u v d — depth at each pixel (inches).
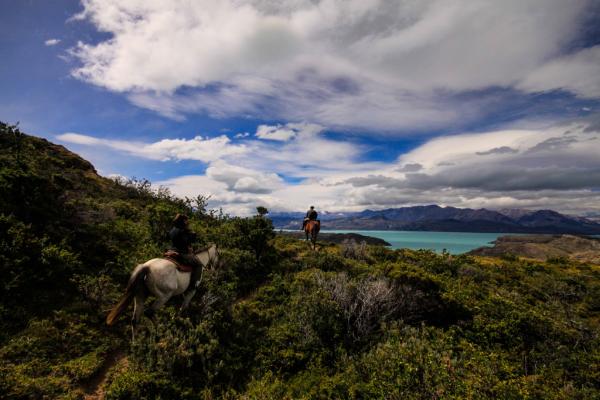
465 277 569.6
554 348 307.7
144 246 450.3
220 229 611.8
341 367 260.8
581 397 217.5
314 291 369.4
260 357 283.7
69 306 307.9
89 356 255.8
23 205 388.8
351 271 504.7
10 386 208.1
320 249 690.8
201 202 788.6
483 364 230.4
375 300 339.9
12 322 271.7
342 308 336.8
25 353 245.0
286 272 498.9
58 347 259.6
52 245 358.0
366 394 213.0
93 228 455.8
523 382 211.5
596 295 585.6
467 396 184.5
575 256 1494.8
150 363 246.5
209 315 313.4
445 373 201.3
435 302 370.9
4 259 304.3
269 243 661.3
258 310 369.7
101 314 310.0
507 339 319.0
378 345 266.5
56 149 908.0
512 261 922.1
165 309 329.1
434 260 644.7
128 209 646.5
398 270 409.7
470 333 322.0
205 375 255.4
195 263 319.3
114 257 416.8
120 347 281.0
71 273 349.7
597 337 331.3
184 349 266.7
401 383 201.2
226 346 297.4
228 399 233.0
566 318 410.0
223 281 417.1
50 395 212.7
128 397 216.4
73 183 662.5
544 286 636.7
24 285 307.9
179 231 312.7
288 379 257.3
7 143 670.5
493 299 398.6
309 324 314.5
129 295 260.7
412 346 244.7
